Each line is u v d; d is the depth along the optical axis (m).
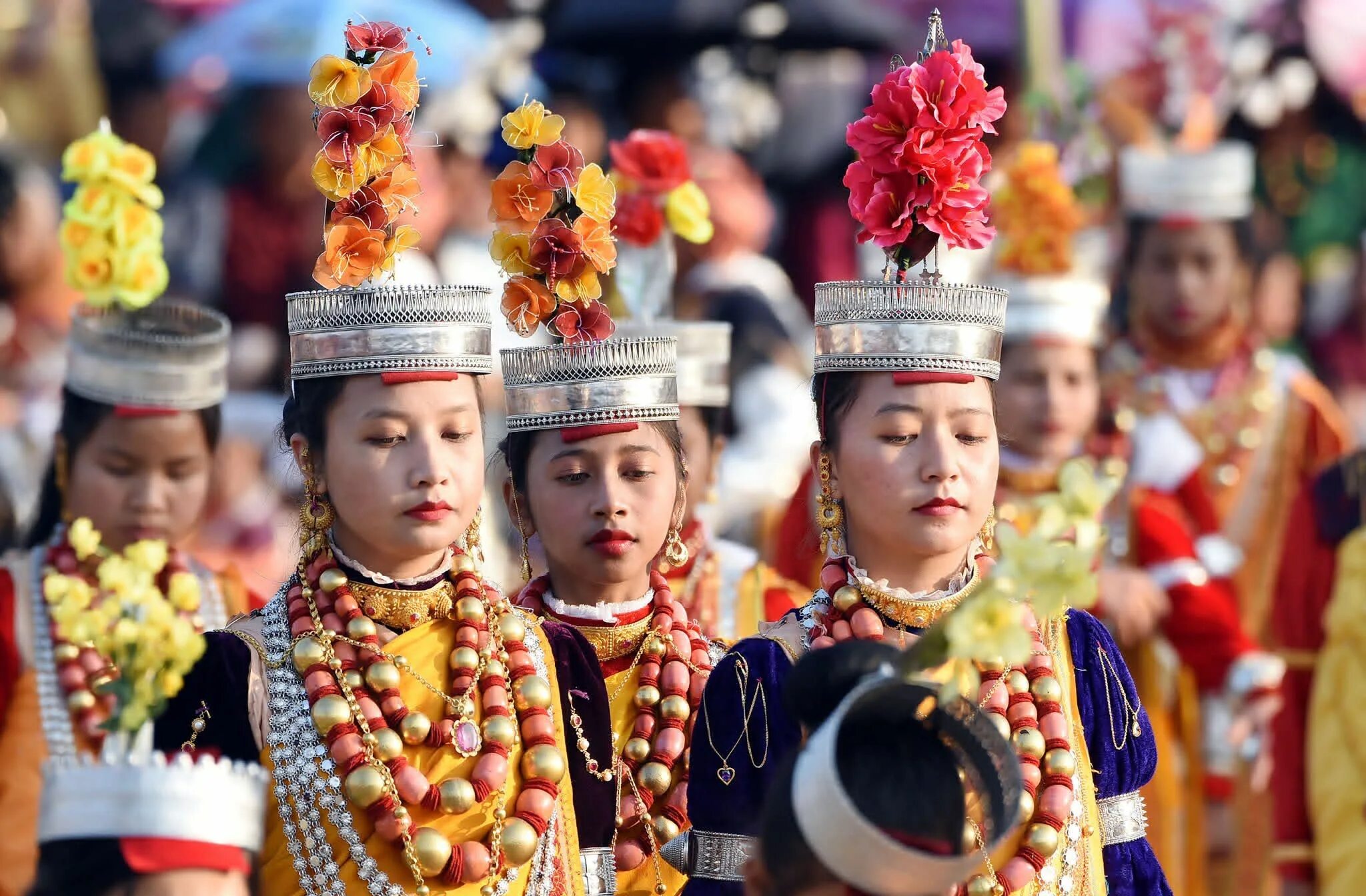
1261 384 28.42
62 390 19.72
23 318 29.78
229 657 14.15
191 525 19.81
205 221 32.47
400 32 14.77
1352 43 39.25
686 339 20.25
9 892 17.69
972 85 14.58
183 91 33.41
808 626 14.83
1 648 18.48
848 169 14.80
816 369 14.80
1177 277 28.19
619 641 17.20
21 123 33.47
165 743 13.77
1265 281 38.50
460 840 13.95
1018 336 24.31
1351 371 39.41
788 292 32.53
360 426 13.96
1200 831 25.19
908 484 14.28
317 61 14.41
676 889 16.50
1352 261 39.53
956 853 10.30
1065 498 10.56
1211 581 26.52
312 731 13.91
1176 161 28.27
